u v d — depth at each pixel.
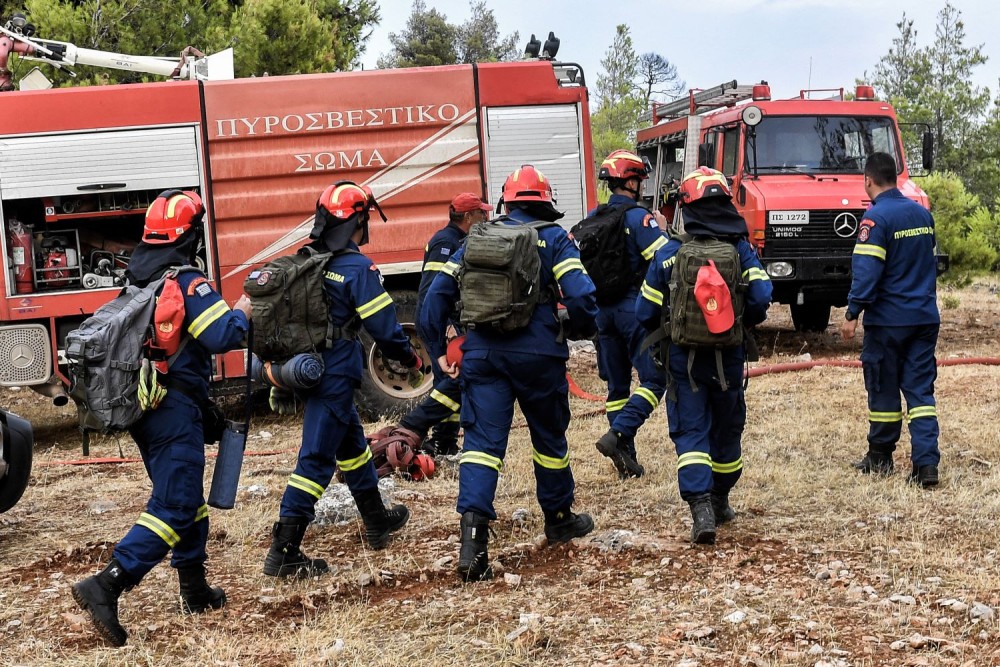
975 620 3.84
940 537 4.91
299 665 3.77
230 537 5.45
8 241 8.09
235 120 8.37
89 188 8.15
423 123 8.62
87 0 13.31
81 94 8.12
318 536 5.39
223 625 4.22
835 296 11.41
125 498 6.51
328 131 8.49
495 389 4.62
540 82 8.78
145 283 4.12
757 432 7.34
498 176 8.75
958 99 32.88
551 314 4.66
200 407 4.23
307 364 4.53
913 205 5.83
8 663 3.90
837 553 4.71
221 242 8.41
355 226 4.79
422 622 4.14
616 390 6.43
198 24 14.12
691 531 5.09
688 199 4.93
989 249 17.39
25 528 5.86
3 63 9.09
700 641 3.79
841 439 7.02
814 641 3.73
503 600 4.33
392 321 4.75
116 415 3.93
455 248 6.41
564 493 4.96
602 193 18.61
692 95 13.77
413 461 6.45
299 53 16.38
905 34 36.19
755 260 4.93
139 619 4.35
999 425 7.24
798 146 11.78
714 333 4.70
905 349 5.94
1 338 8.08
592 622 4.03
